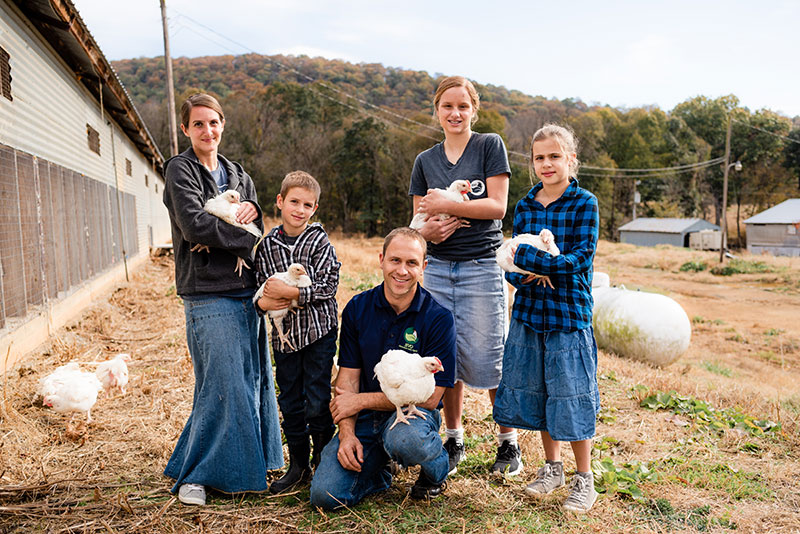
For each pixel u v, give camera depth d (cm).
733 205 7381
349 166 5522
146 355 674
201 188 317
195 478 311
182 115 330
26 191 668
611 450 425
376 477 330
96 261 1077
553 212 343
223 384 314
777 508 340
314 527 289
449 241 389
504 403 347
